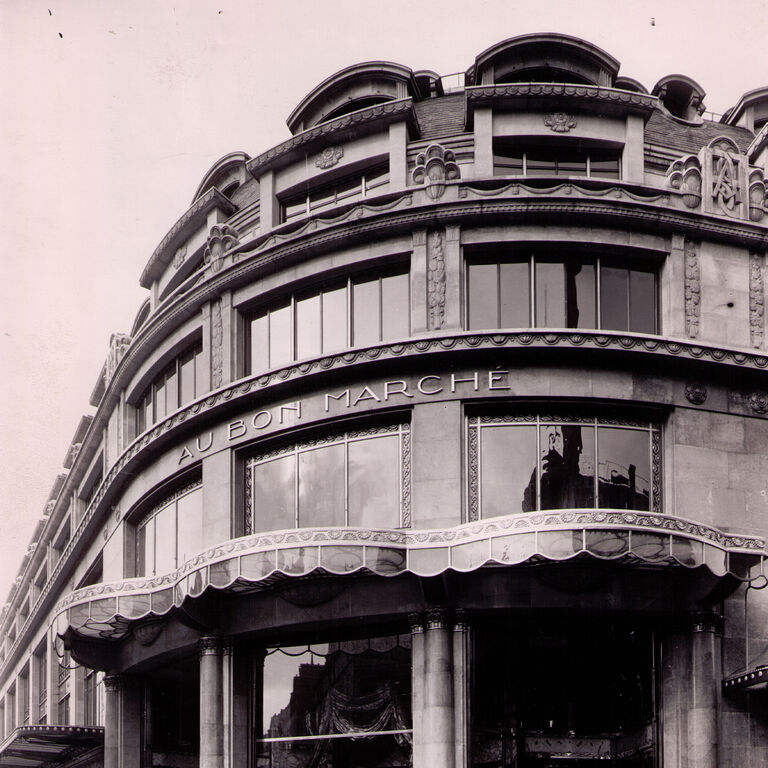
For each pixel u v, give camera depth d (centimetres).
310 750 2648
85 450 4397
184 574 2650
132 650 3142
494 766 2447
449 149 2950
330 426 2753
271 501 2838
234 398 2888
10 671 6619
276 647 2756
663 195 2802
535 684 2506
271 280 2978
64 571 4656
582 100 2995
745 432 2666
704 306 2750
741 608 2547
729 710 2469
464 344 2620
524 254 2770
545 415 2620
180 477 3128
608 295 2761
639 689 2528
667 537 2338
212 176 3869
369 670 2625
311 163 3180
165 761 3127
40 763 4156
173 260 3734
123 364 3619
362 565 2416
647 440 2642
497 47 3303
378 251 2816
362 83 3434
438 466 2583
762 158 3089
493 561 2347
